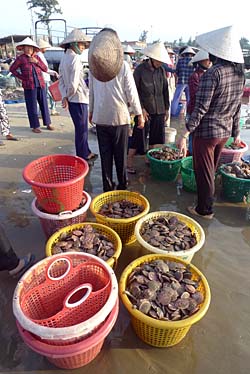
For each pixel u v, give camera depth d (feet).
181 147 9.36
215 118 8.99
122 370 5.79
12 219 10.44
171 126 23.40
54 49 44.86
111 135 10.59
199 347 6.23
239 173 11.75
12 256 7.52
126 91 9.84
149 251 7.71
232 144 13.66
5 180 13.30
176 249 7.62
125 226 8.69
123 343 6.29
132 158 14.40
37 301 5.86
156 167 13.24
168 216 8.97
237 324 6.75
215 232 9.96
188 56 24.00
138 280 6.43
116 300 5.40
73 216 8.52
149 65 12.87
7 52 81.66
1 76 41.55
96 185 13.14
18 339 6.33
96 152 16.79
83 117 13.80
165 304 5.96
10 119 23.56
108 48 8.27
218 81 8.30
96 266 6.30
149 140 14.89
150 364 5.90
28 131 20.39
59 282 6.12
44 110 20.22
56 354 4.77
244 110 29.48
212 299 7.37
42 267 6.16
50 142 18.30
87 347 4.87
